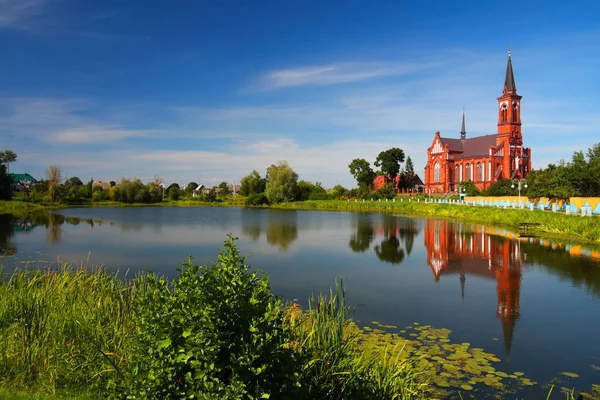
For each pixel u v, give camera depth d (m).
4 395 6.88
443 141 115.44
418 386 8.18
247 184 122.00
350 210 80.94
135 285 13.77
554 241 30.89
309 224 47.59
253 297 5.34
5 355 8.20
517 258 24.48
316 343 8.29
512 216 44.75
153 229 41.25
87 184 113.12
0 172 83.81
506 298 16.28
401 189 121.56
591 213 38.50
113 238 33.75
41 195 91.94
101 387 6.70
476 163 107.19
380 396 7.08
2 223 46.62
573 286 18.08
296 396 5.47
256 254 26.52
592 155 49.12
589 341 11.80
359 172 112.75
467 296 16.55
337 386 7.32
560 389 8.95
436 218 56.69
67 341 8.98
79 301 11.10
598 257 24.42
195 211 76.38
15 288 12.52
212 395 4.74
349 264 23.20
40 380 7.71
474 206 59.09
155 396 4.85
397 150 111.31
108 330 9.15
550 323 13.34
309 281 19.06
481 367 9.90
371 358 8.72
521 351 11.03
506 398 8.48
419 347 11.02
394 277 19.97
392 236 35.97
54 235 35.69
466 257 25.22
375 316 13.88
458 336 12.09
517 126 103.69
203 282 5.30
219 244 30.61
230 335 5.18
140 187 113.56
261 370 4.98
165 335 5.02
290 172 105.62
